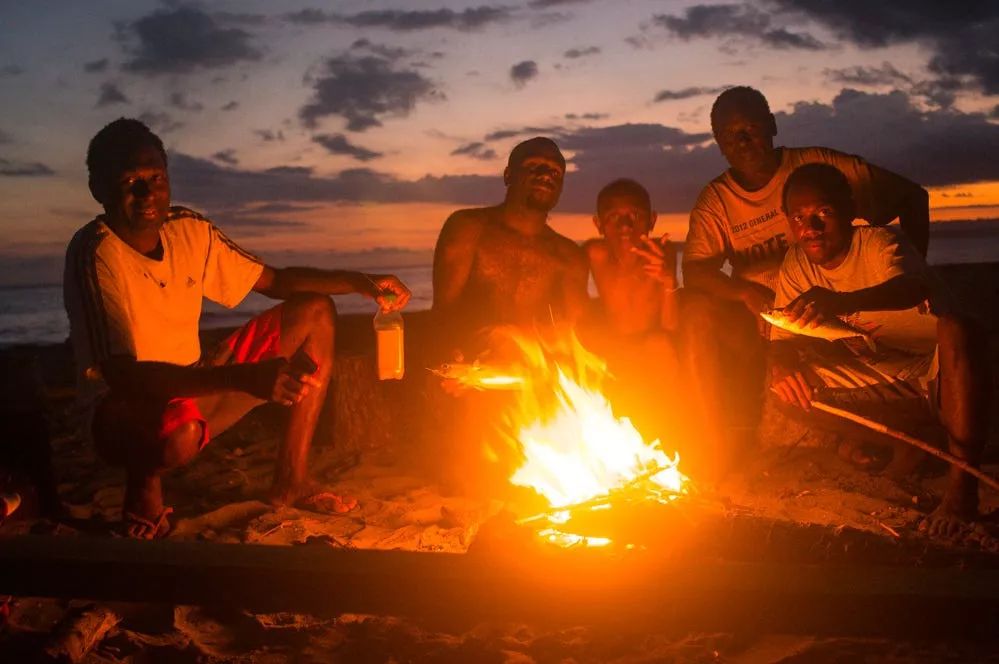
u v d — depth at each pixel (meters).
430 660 3.18
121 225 4.34
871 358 4.86
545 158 5.38
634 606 3.00
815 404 4.77
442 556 3.18
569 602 3.02
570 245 5.67
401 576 3.05
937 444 5.40
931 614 2.88
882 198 5.77
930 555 3.77
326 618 3.57
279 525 4.59
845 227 4.68
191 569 3.11
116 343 4.17
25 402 4.69
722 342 5.70
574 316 5.67
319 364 4.87
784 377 4.86
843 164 5.74
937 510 4.38
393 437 6.40
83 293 4.21
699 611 2.96
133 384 4.14
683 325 5.34
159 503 4.57
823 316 4.34
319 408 4.96
